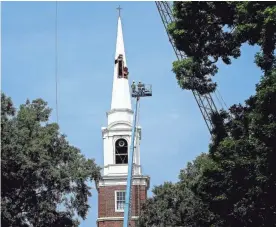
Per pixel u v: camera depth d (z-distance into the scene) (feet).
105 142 311.06
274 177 110.93
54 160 139.85
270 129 105.70
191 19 116.98
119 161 306.76
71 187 140.77
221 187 120.67
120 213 296.92
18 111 136.26
